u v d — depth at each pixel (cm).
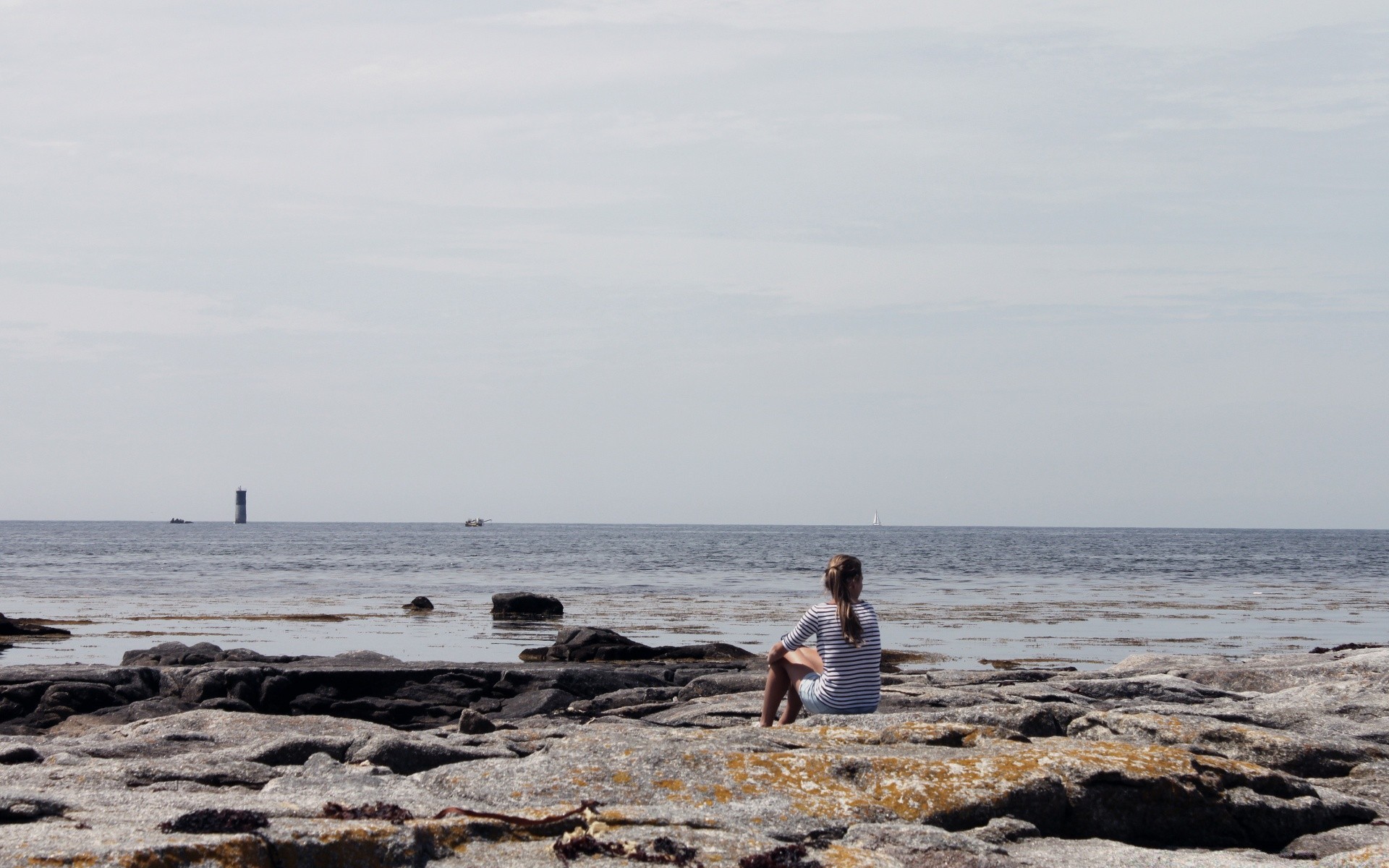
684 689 1523
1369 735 983
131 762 730
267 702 1622
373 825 516
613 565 8256
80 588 5184
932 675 1681
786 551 12062
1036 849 585
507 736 959
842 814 605
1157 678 1422
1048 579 6619
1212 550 13762
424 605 4072
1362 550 14325
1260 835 663
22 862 437
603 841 528
